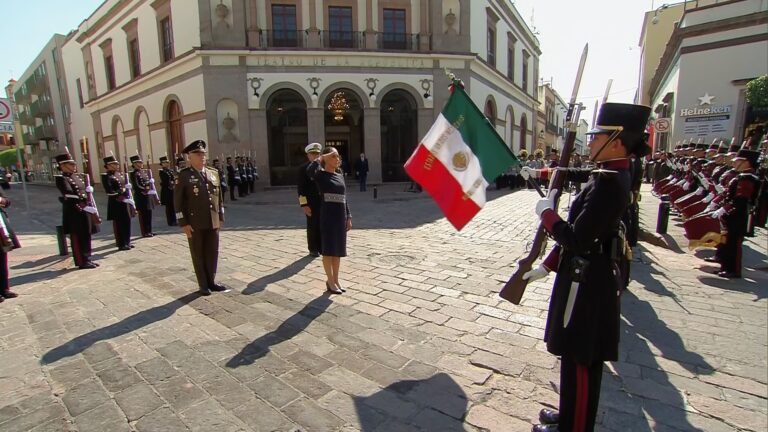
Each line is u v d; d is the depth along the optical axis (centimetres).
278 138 2502
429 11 2084
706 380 319
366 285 560
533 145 3584
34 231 1139
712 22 1588
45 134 4362
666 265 643
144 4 2230
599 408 286
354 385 318
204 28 1872
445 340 392
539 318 441
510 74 2908
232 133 1927
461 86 354
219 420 276
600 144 224
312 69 1966
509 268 634
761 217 749
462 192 346
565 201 1262
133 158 980
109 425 272
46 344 394
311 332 414
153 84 2253
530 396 302
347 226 565
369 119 2048
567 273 238
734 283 551
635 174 636
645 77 3112
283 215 1309
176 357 365
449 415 281
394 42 2092
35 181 5338
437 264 662
